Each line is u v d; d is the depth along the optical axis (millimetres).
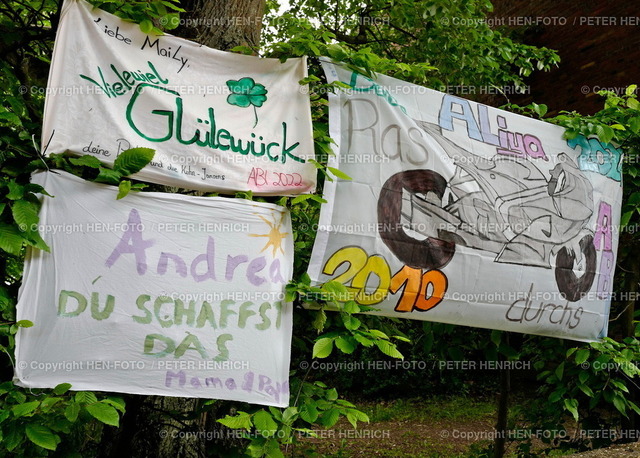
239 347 2453
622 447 3648
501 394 4355
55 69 2330
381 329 3420
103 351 2279
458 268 3076
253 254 2539
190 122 2547
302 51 2803
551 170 3539
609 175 3811
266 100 2713
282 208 2641
